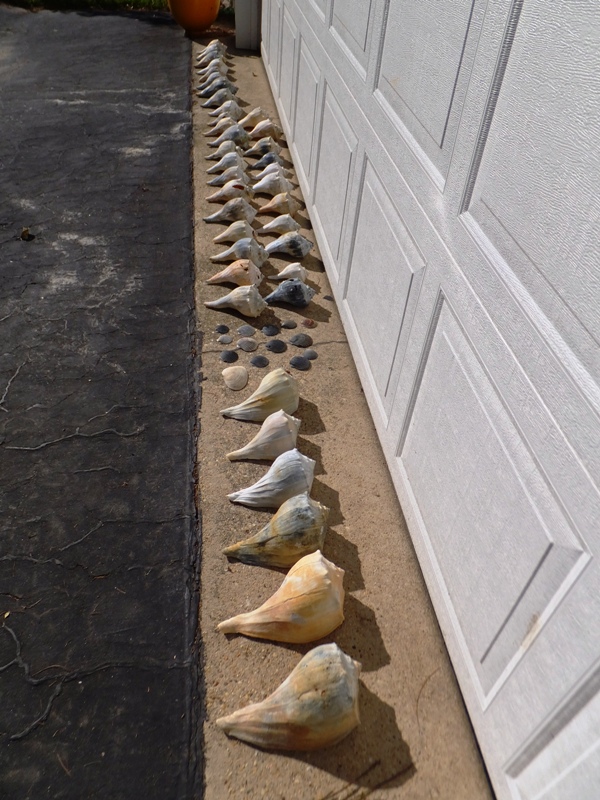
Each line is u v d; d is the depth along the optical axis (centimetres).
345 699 143
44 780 140
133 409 239
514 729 128
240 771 142
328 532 198
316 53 327
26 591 177
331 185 304
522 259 120
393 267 204
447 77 151
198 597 178
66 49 620
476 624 147
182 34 681
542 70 109
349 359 273
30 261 320
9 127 456
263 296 309
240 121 480
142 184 397
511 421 127
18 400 239
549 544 115
